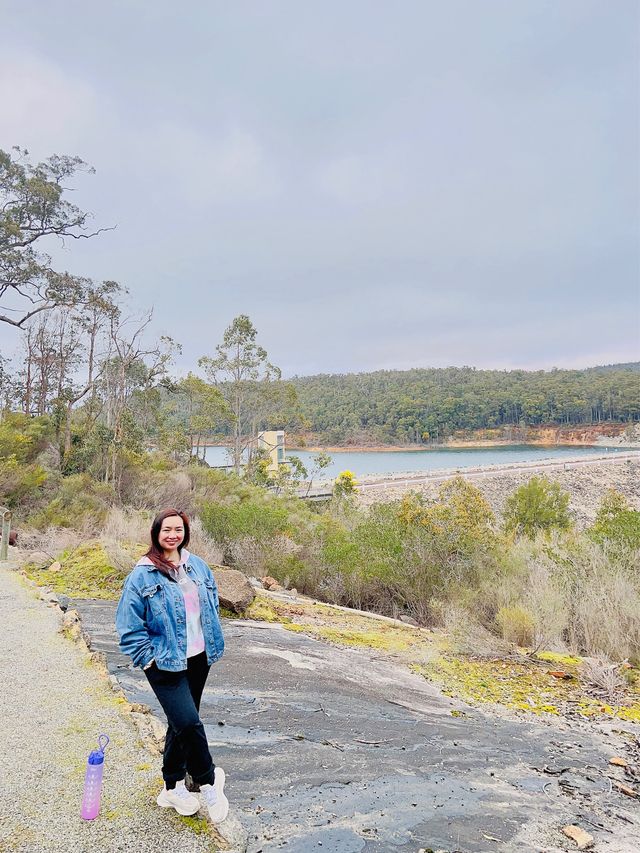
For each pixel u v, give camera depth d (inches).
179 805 126.1
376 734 209.2
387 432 5723.4
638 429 5457.7
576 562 428.1
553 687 285.4
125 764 147.6
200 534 549.0
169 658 118.6
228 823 130.5
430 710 241.8
